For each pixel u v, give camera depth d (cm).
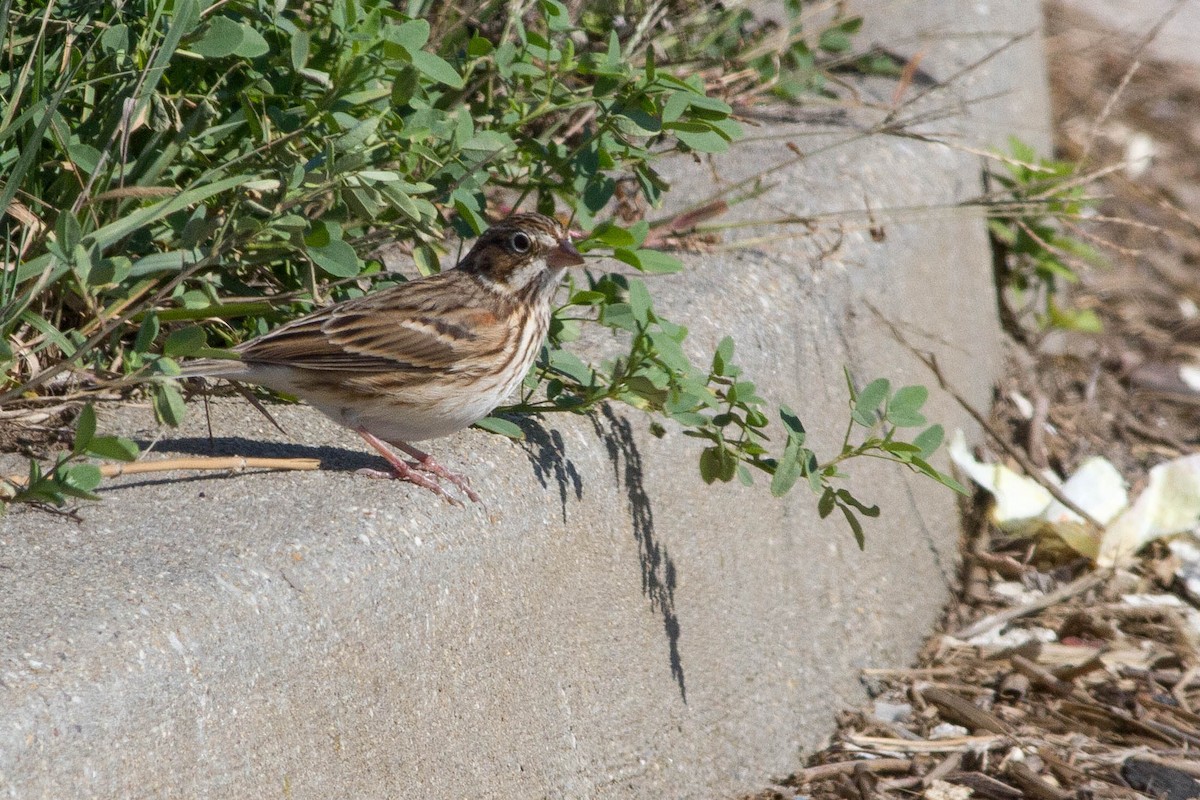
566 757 775
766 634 970
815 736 995
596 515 816
